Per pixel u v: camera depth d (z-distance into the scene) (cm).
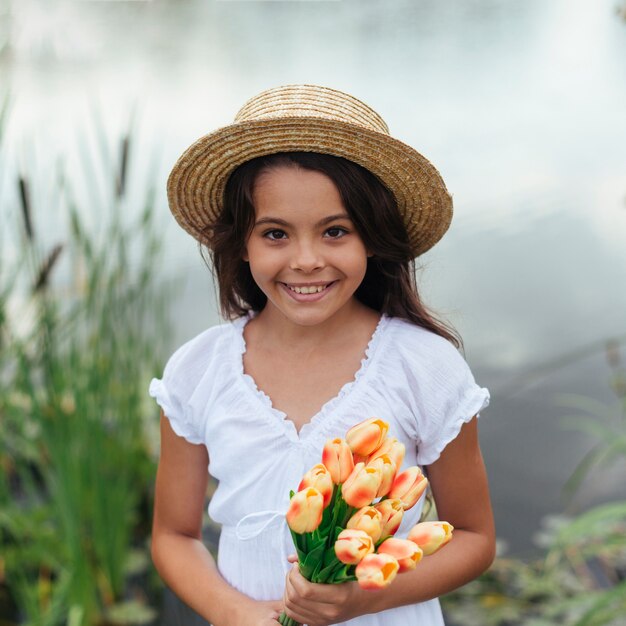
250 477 118
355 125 109
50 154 384
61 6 569
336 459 93
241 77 535
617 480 247
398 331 122
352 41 608
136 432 233
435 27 635
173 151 425
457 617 207
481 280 343
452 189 416
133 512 236
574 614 202
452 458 121
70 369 208
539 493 242
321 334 122
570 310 321
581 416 269
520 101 506
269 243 113
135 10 614
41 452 227
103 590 213
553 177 421
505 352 300
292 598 103
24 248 202
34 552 212
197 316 309
